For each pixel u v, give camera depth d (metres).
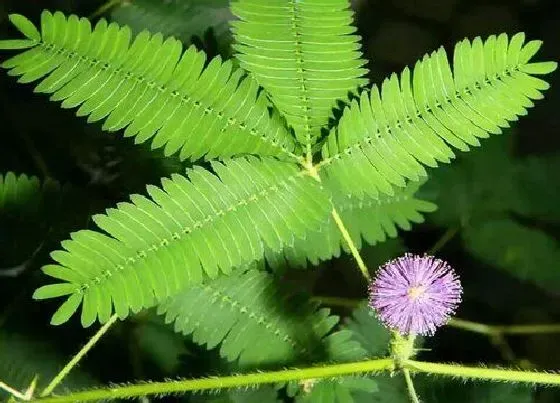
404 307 0.30
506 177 0.41
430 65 0.31
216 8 0.38
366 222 0.36
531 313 0.47
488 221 0.41
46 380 0.37
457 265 0.47
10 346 0.37
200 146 0.31
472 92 0.31
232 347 0.34
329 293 0.46
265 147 0.32
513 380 0.32
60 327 0.38
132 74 0.31
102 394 0.32
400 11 0.55
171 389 0.32
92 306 0.30
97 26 0.31
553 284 0.41
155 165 0.36
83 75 0.31
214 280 0.34
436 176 0.41
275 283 0.34
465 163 0.42
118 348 0.39
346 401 0.34
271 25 0.32
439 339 0.46
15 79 0.42
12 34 0.42
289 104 0.32
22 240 0.37
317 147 0.32
